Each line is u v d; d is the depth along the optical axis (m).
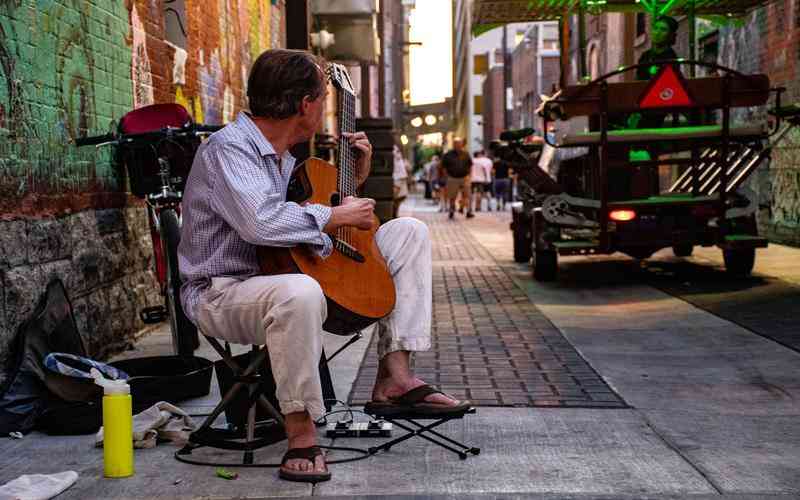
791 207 12.95
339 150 3.74
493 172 29.23
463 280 10.30
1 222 4.49
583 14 10.70
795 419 4.40
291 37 11.12
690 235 9.29
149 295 7.05
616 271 10.94
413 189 61.94
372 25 16.44
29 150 4.88
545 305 8.36
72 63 5.57
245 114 3.55
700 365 5.67
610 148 9.42
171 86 7.78
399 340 3.92
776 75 13.64
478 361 5.84
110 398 3.54
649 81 9.05
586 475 3.53
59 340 4.88
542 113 9.94
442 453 3.83
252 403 3.68
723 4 13.91
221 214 3.40
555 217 9.58
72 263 5.44
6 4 4.65
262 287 3.36
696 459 3.75
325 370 4.48
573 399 4.80
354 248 3.71
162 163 5.69
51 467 3.73
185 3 8.30
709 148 9.80
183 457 3.78
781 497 3.28
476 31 13.98
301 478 3.44
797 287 8.87
